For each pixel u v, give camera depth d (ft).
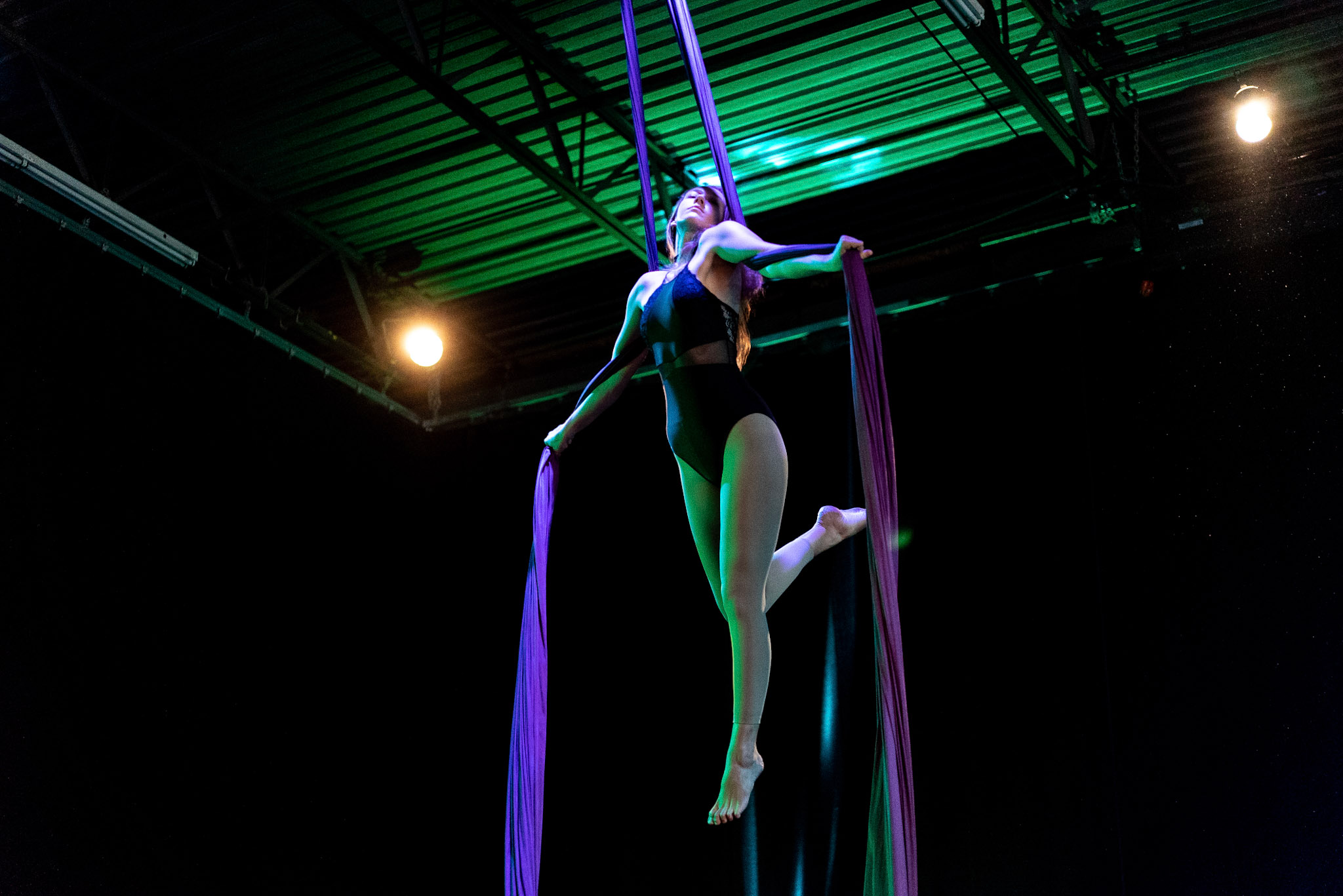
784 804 24.35
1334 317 22.71
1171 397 23.63
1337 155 24.16
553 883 26.32
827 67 22.95
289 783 25.39
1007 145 24.98
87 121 23.95
